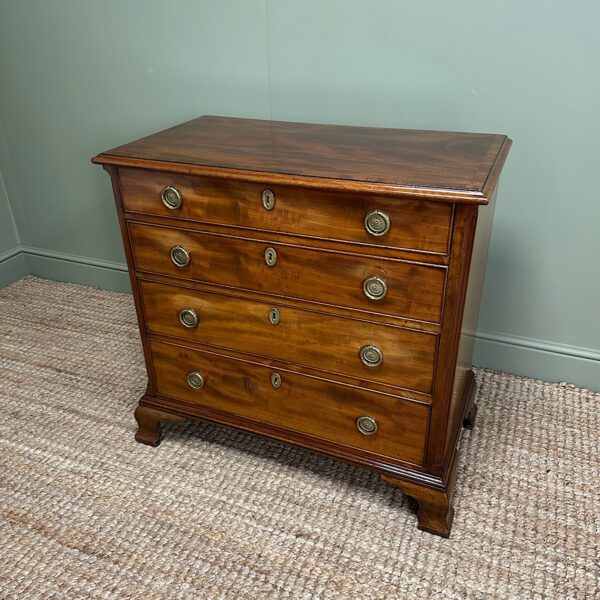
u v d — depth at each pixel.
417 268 1.32
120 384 2.19
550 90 1.75
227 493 1.71
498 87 1.80
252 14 1.97
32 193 2.77
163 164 1.45
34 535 1.59
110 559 1.52
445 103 1.87
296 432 1.69
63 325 2.59
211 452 1.86
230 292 1.57
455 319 1.33
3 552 1.54
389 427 1.54
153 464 1.82
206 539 1.57
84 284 2.91
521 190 1.90
